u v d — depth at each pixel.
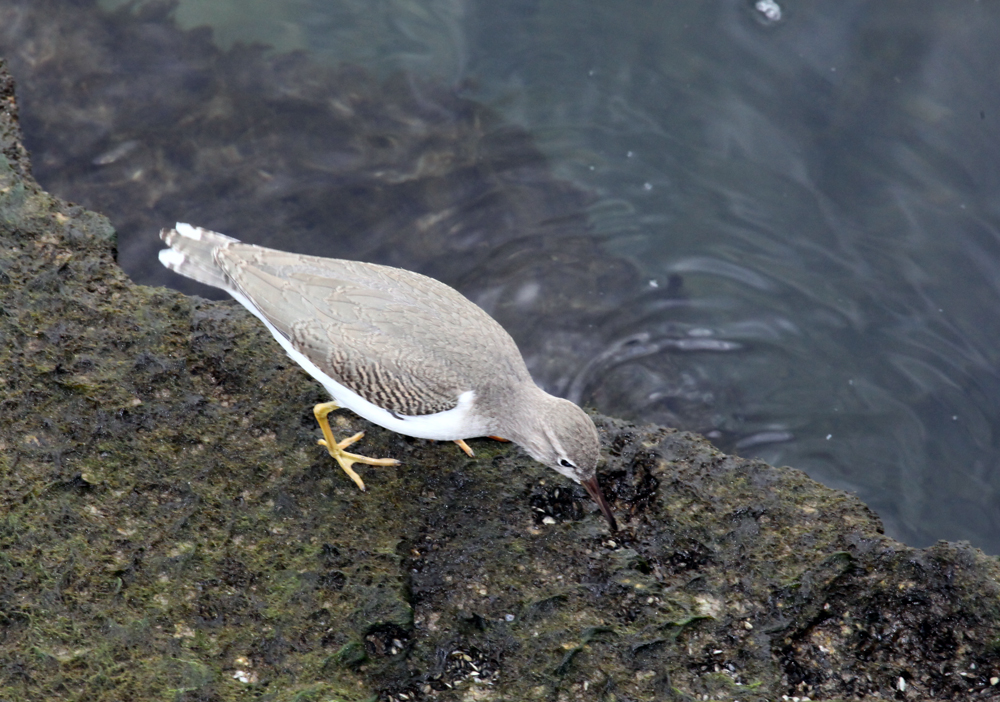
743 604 6.58
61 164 10.46
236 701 5.75
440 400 6.73
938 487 9.70
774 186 11.43
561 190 11.22
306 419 7.38
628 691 6.09
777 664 6.32
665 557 6.89
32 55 11.19
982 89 11.93
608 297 10.62
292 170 10.89
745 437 9.88
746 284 10.82
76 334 7.41
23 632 5.88
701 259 10.96
